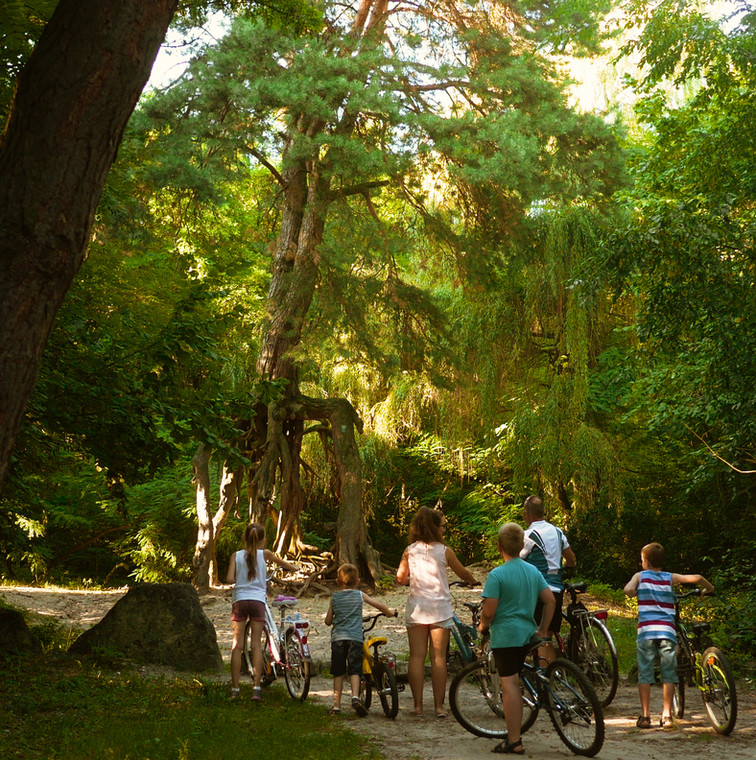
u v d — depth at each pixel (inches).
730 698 249.3
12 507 395.2
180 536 917.8
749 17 455.8
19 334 149.9
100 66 159.2
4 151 157.6
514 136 631.8
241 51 604.4
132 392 342.0
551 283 783.7
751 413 470.9
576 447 783.1
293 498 765.3
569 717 227.0
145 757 204.4
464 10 733.9
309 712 275.1
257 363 753.6
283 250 759.1
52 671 306.0
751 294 431.8
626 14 526.0
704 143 468.4
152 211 741.9
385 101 599.5
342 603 281.3
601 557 834.2
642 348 628.7
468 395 863.1
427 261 850.1
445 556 282.4
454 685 253.4
